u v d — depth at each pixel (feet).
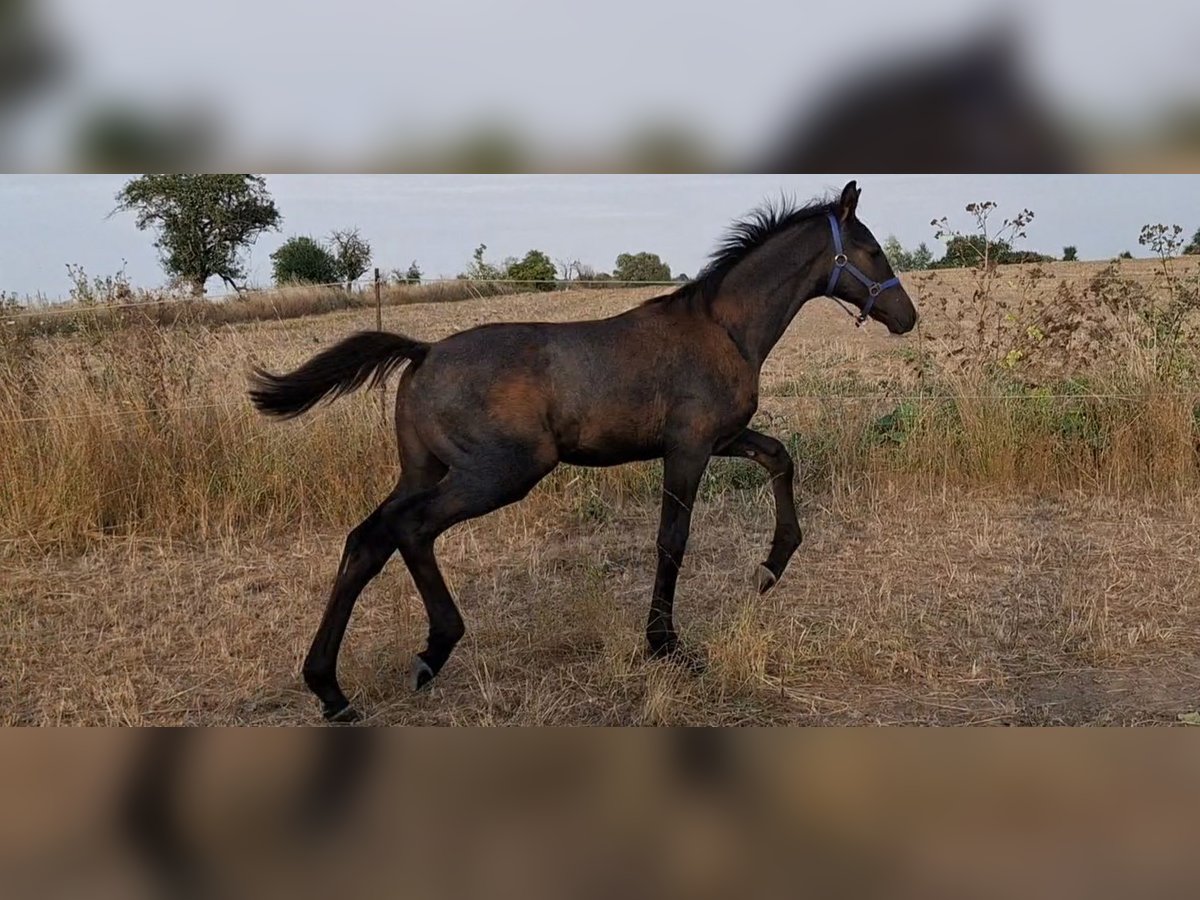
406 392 14.55
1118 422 25.34
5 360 23.34
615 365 14.69
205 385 25.21
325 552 21.30
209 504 22.81
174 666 15.71
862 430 26.25
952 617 17.46
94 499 21.91
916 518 23.31
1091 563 20.15
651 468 25.00
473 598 18.48
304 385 14.24
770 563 16.42
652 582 19.38
